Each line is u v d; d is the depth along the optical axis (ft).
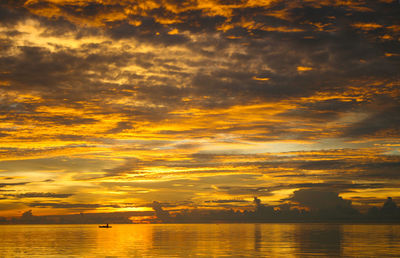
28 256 326.85
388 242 467.52
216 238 581.12
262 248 384.06
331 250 358.84
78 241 534.37
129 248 398.21
